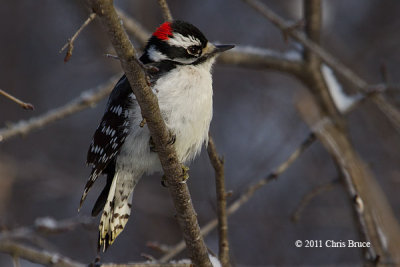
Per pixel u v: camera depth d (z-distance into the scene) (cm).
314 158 1406
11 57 1625
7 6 1664
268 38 1588
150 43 751
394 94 983
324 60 895
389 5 1602
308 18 1003
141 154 702
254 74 1551
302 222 1334
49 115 873
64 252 1402
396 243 837
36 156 1505
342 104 990
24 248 816
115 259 1383
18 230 870
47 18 1680
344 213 1321
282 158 1436
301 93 1148
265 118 1495
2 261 1327
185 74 693
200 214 1278
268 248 1312
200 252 625
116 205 731
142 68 476
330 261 1312
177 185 593
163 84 682
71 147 1541
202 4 1672
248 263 1299
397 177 1234
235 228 1345
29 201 1427
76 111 881
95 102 892
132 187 735
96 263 663
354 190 826
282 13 1536
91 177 697
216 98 1548
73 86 1633
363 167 916
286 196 1384
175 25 741
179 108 676
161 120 547
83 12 1259
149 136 688
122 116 698
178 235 1361
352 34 1581
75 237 1411
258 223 1338
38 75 1634
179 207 605
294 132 1431
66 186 1402
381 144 1344
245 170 1444
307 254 1321
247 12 1647
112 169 740
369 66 1503
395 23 1568
